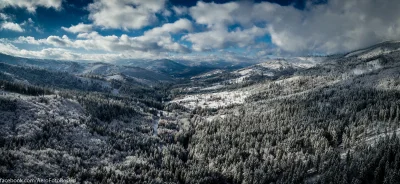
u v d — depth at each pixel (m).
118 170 158.88
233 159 185.50
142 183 148.25
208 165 185.38
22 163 129.62
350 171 137.88
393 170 130.12
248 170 163.12
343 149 177.00
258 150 195.62
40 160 140.62
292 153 178.25
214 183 164.50
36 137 167.75
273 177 156.88
